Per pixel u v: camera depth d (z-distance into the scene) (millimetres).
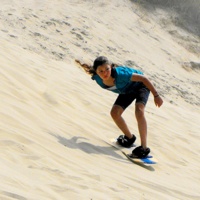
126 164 17750
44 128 18047
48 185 12453
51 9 43438
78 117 21641
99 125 21719
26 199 10922
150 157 18891
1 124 16188
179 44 48812
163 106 30781
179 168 19828
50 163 14406
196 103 38562
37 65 27391
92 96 25828
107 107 24812
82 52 38062
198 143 24688
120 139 19891
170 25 51344
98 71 18203
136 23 48250
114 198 13062
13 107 18766
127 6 50438
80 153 16984
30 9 41938
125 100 19516
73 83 26891
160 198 14523
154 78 39781
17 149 14500
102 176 14898
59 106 21906
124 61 40125
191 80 43188
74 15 43969
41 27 39250
